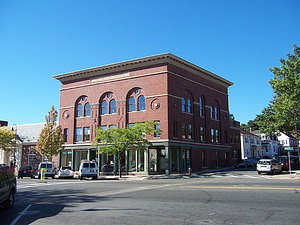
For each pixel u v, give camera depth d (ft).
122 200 41.73
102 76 129.90
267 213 30.78
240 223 26.86
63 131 137.49
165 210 33.50
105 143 111.86
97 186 63.93
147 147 112.27
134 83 120.37
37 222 29.01
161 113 112.37
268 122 107.24
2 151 160.45
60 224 27.94
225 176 97.66
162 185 64.54
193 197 42.98
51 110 130.41
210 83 143.13
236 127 171.32
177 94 117.91
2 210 36.17
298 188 51.31
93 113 129.59
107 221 28.66
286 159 122.01
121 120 120.98
